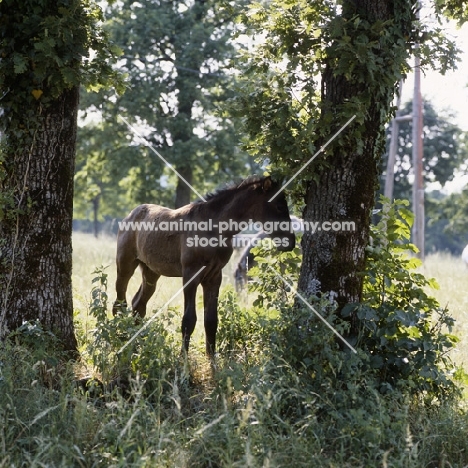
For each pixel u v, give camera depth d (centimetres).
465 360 812
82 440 527
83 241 3039
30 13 711
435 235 6500
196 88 2575
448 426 572
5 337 716
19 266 726
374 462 518
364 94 706
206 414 603
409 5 724
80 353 753
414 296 720
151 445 521
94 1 778
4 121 727
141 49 2622
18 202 727
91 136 2862
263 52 752
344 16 706
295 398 610
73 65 718
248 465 464
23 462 489
